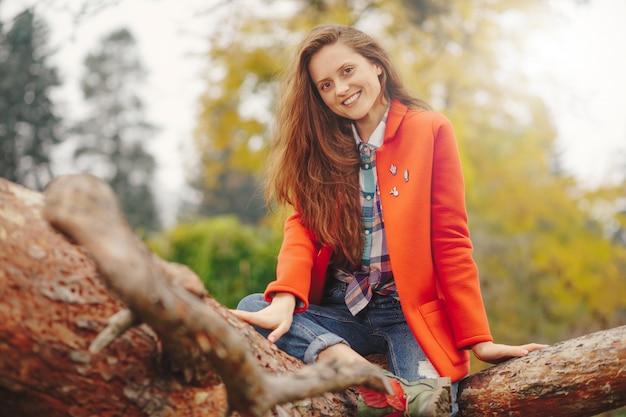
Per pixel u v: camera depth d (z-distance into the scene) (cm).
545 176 811
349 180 209
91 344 122
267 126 697
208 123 715
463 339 185
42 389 125
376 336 204
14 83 1584
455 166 204
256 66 669
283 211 239
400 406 164
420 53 729
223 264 629
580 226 789
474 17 723
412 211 196
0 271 119
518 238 777
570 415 169
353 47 207
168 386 133
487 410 178
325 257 208
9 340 120
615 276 757
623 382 160
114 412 130
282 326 183
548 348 174
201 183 2286
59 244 127
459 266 192
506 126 775
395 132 206
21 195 130
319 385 132
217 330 114
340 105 205
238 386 119
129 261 108
